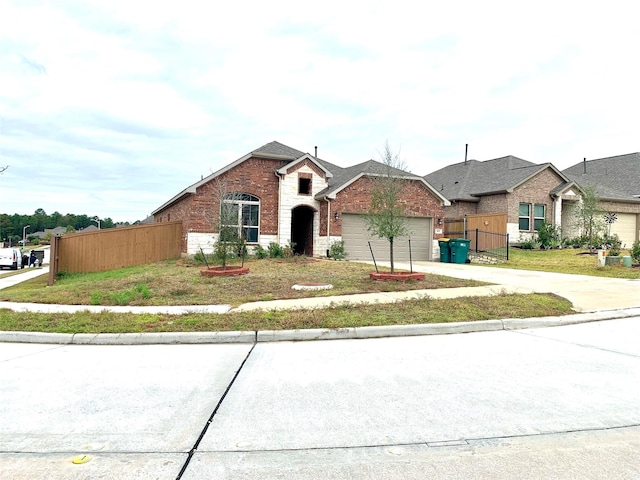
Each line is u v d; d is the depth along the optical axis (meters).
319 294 10.03
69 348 6.37
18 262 30.39
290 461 2.98
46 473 2.82
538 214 24.86
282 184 19.12
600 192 25.91
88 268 16.84
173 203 21.58
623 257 15.81
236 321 7.32
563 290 10.62
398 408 3.91
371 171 19.25
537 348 6.04
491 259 19.62
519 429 3.46
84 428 3.52
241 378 4.82
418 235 20.50
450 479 2.74
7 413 3.84
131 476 2.78
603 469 2.85
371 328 6.94
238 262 16.22
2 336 6.87
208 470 2.86
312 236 20.19
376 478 2.76
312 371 5.06
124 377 4.89
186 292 10.50
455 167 31.00
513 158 28.08
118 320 7.56
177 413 3.82
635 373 4.88
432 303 8.63
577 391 4.31
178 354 5.94
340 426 3.54
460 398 4.14
